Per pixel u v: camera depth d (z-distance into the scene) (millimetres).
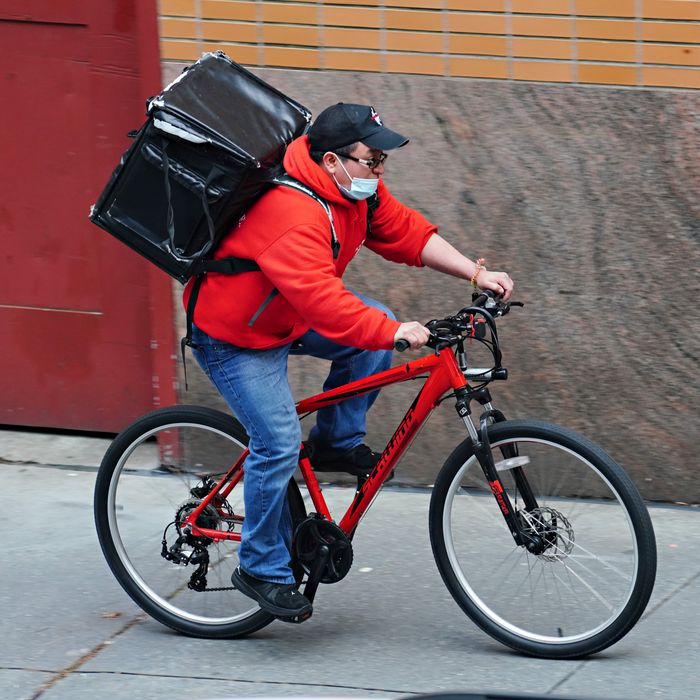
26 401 22984
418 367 15078
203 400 21406
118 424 22688
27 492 21156
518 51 18906
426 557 18406
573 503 15188
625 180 18984
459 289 19953
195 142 13844
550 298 19594
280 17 19562
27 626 16641
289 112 14828
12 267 22359
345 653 15711
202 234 14250
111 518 16688
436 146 19438
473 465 15344
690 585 17312
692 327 19281
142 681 15141
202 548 16438
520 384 20000
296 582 15672
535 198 19312
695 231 18938
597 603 15227
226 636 16188
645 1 18359
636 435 19828
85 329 22344
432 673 15125
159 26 20016
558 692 14555
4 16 21172
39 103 21484
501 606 15695
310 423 20781
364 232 15258
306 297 14039
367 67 19438
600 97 18781
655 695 14453
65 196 21812
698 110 18516
